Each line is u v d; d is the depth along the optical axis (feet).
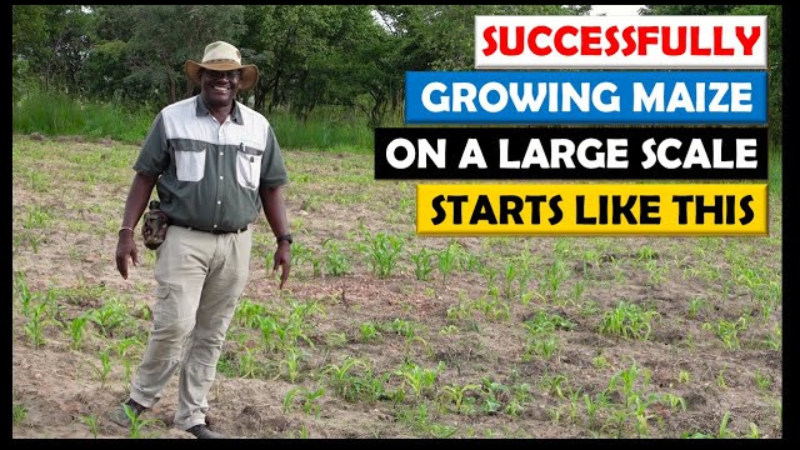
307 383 24.16
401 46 131.75
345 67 135.74
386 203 58.49
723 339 30.19
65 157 68.95
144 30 112.98
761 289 37.45
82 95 137.18
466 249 44.01
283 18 126.41
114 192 53.93
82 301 29.73
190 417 19.83
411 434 21.18
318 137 99.14
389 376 24.82
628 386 23.36
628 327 30.58
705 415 23.30
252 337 27.50
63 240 39.04
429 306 32.53
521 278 37.47
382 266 36.88
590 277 39.19
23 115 87.45
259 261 38.22
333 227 48.24
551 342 27.25
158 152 18.98
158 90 129.90
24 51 135.33
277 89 140.67
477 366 26.32
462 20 124.77
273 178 20.04
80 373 23.09
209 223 18.94
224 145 19.04
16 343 24.75
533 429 21.95
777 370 27.45
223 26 114.32
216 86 18.89
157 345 19.25
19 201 47.65
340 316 30.76
